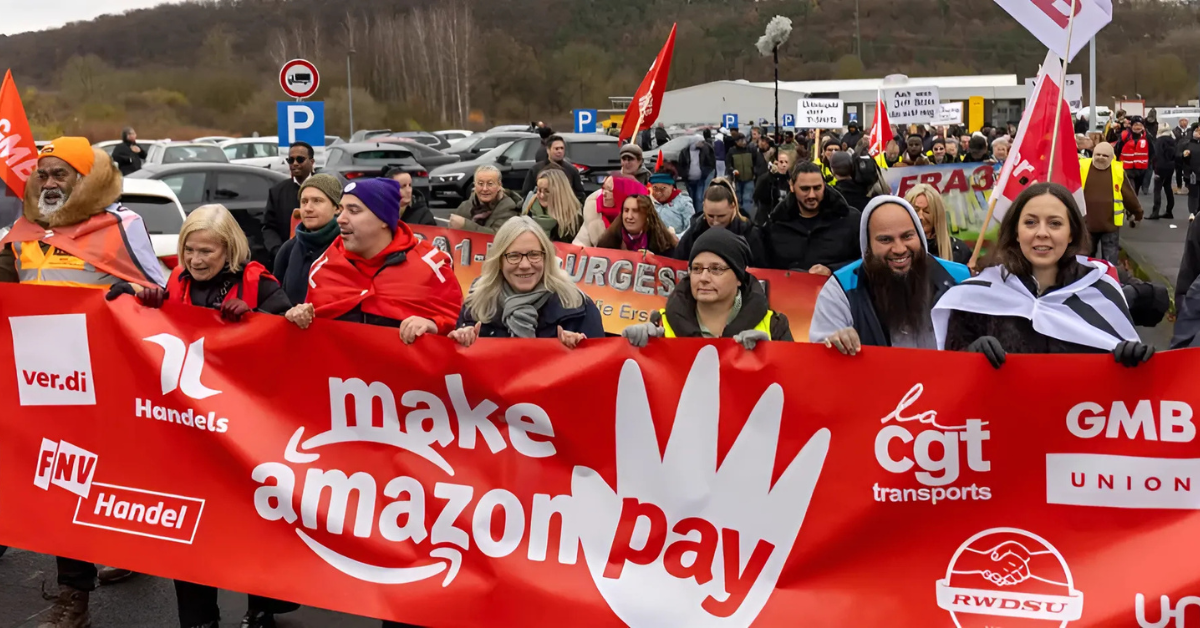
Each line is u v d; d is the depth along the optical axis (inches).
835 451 142.6
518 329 161.9
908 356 140.0
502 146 1004.6
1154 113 1096.8
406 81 2984.7
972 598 138.3
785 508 144.2
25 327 172.9
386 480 157.8
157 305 167.2
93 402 170.6
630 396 148.9
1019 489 137.8
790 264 268.1
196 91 2422.5
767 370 144.3
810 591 143.2
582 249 310.0
